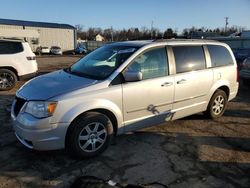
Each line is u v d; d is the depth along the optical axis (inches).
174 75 206.4
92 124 170.4
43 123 156.5
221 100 252.5
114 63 188.2
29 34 1987.0
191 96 220.5
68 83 174.9
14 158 172.1
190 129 228.2
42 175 154.9
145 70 191.9
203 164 171.9
